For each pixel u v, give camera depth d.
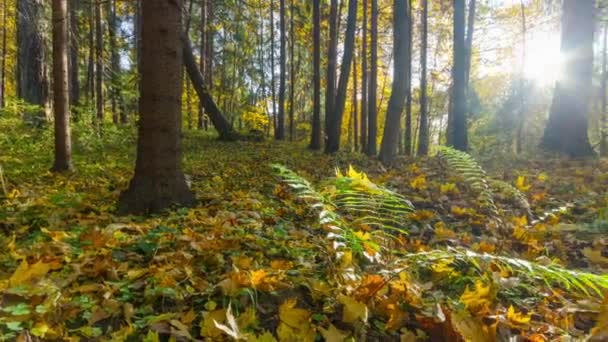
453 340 1.70
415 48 20.30
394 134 7.82
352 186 2.37
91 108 10.38
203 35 16.52
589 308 1.94
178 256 2.53
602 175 5.06
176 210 3.99
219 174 6.77
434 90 26.06
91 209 4.04
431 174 5.78
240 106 21.70
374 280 1.92
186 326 1.75
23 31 9.87
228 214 3.58
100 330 1.74
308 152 11.54
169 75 4.02
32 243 2.82
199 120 19.88
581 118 7.41
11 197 4.14
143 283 2.14
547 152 7.62
